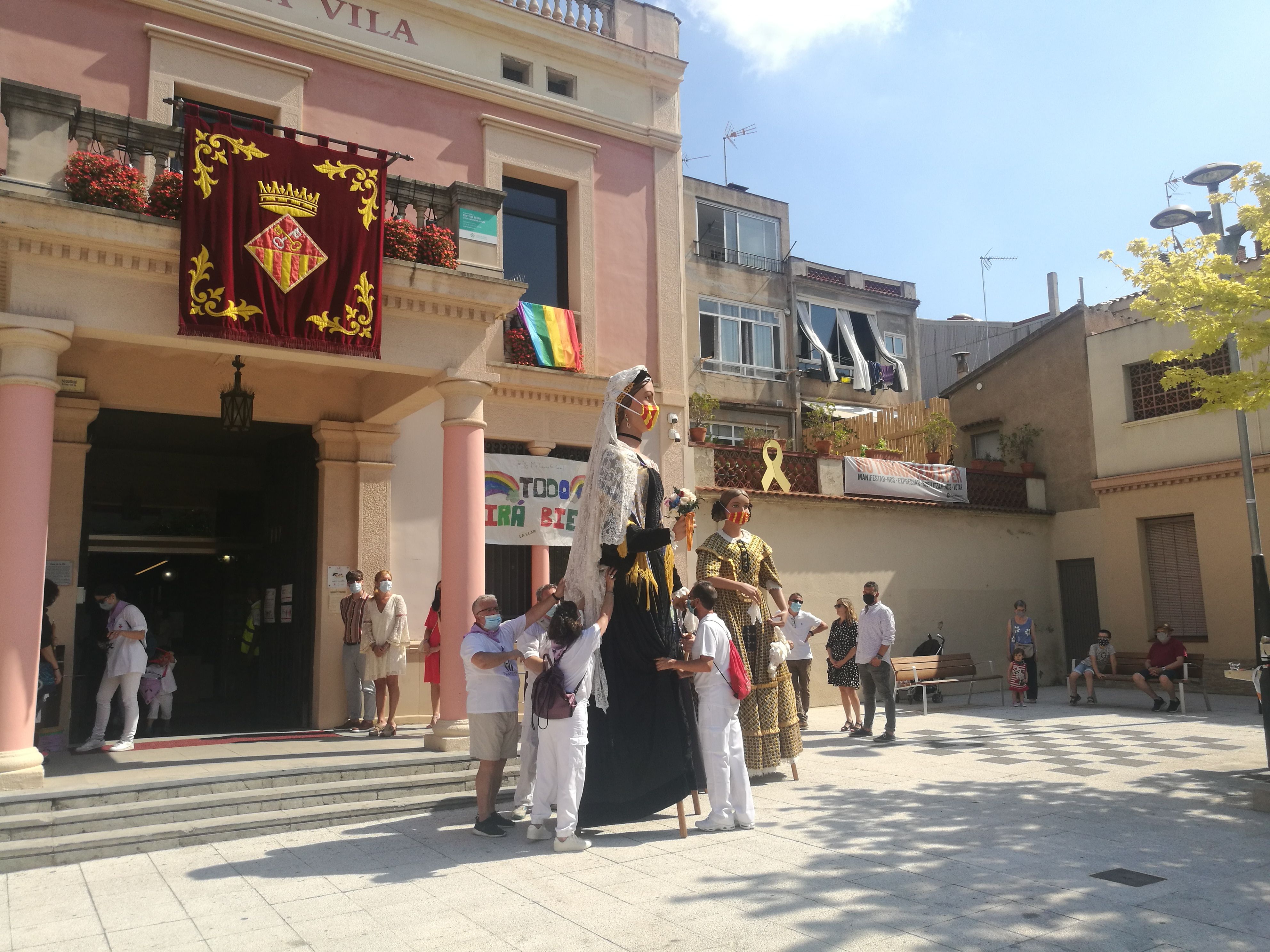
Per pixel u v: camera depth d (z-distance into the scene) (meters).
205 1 10.05
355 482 10.81
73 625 9.25
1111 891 4.85
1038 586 18.56
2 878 5.62
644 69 13.46
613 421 6.38
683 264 13.73
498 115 12.05
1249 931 4.23
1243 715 12.79
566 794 5.97
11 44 9.07
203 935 4.48
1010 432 20.12
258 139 7.81
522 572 11.85
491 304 8.87
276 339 7.71
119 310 7.24
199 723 11.61
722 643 6.60
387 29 11.34
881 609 10.74
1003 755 9.54
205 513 13.77
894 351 26.67
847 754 9.76
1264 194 8.92
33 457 6.79
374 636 9.68
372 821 7.08
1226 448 16.23
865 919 4.45
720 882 5.15
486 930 4.46
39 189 7.02
